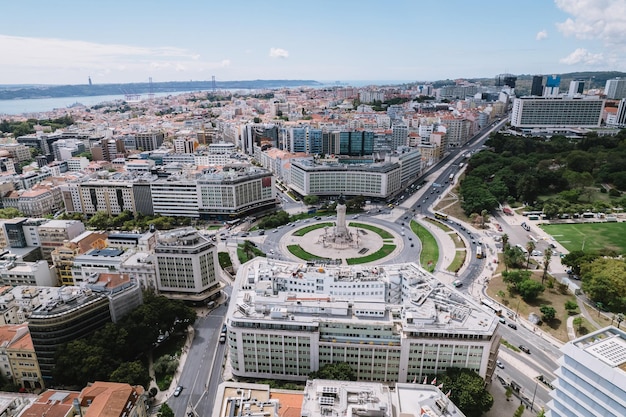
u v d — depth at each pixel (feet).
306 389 557.74
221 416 533.14
